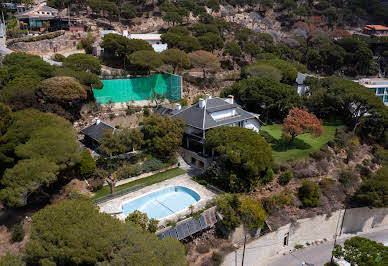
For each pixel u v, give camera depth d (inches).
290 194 1819.6
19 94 1851.6
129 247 979.9
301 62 4488.2
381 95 3097.9
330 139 2347.4
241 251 1518.2
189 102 2743.6
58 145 1462.8
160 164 1909.4
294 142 2282.2
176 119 1967.3
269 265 1631.4
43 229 1018.1
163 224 1440.7
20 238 1349.7
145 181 1809.8
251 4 6235.2
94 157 1857.8
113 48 3036.4
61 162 1453.0
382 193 1824.6
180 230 1433.3
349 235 1945.1
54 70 2282.2
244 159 1621.6
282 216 1707.7
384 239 1915.6
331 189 1924.2
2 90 1882.4
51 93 1929.1
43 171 1330.0
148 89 2664.9
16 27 3769.7
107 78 2527.1
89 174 1686.8
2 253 1295.5
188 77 3026.6
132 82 2564.0
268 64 2989.7
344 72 4387.3
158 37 4099.4
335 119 2773.1
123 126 2299.5
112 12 4611.2
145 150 1964.8
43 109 1907.0
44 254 965.2
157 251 1013.2
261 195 1760.6
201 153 2005.4
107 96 2454.5
